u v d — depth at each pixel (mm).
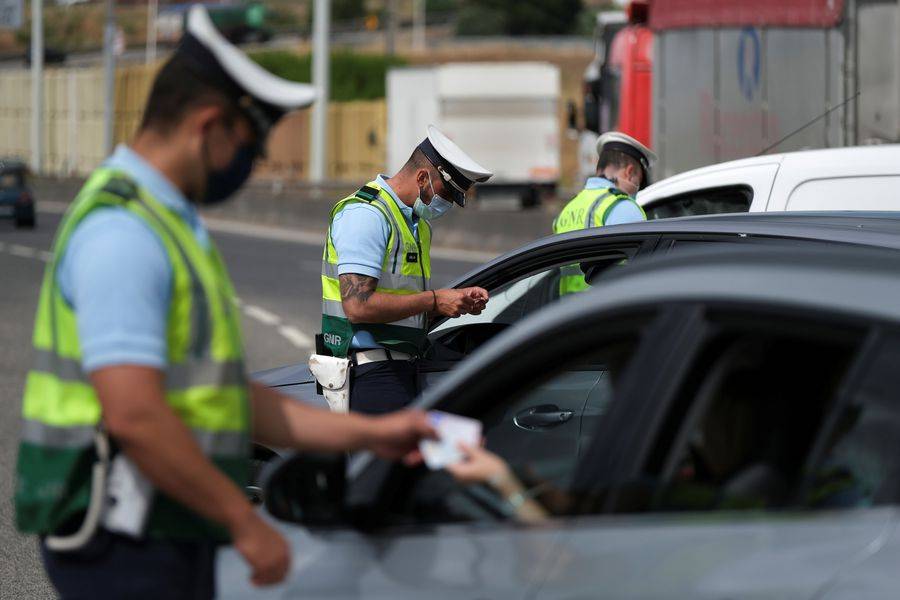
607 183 13695
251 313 30109
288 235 59594
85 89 109500
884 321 4172
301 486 5367
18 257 46531
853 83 25328
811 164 13961
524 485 4949
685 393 4551
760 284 4488
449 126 72250
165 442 4680
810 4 25531
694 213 14727
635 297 4754
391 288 10375
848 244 8773
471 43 185625
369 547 5148
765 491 4387
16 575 11391
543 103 71562
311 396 10969
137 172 4984
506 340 5148
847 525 4125
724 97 26750
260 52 129875
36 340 5004
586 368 6352
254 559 4793
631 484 4555
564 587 4520
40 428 4938
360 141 99875
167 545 4973
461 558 4863
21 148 120875
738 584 4172
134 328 4707
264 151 5160
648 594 4324
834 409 4273
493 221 46531
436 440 5016
